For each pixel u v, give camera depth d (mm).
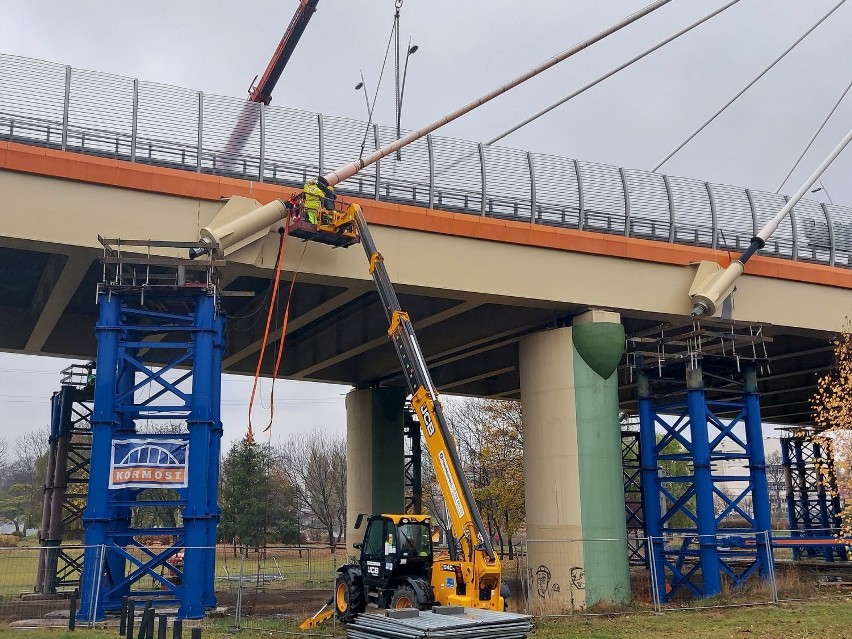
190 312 27672
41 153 22031
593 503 28000
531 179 28781
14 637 17875
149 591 24172
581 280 28750
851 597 26969
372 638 14953
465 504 18047
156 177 23219
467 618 14930
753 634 19969
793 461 56875
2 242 22078
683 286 30297
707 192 31688
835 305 32938
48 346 35281
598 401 28781
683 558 31359
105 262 22438
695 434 29094
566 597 27406
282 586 36938
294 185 25547
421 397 19344
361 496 42625
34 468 103500
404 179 26906
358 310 35312
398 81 30656
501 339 33625
